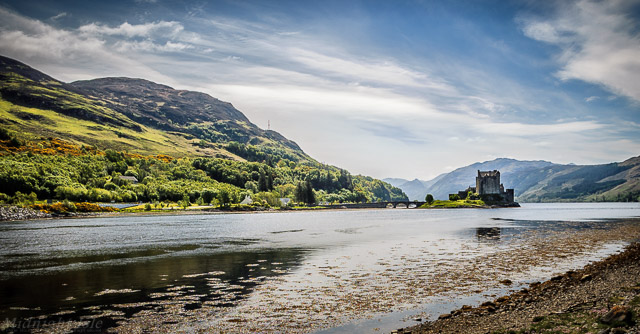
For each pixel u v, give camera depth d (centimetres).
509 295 3120
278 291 3391
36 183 19762
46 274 4303
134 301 3131
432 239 7244
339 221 14750
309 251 5869
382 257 5109
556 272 4028
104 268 4659
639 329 1992
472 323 2405
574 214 18612
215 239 8038
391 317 2669
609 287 3067
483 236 7688
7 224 13650
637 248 5303
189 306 2980
